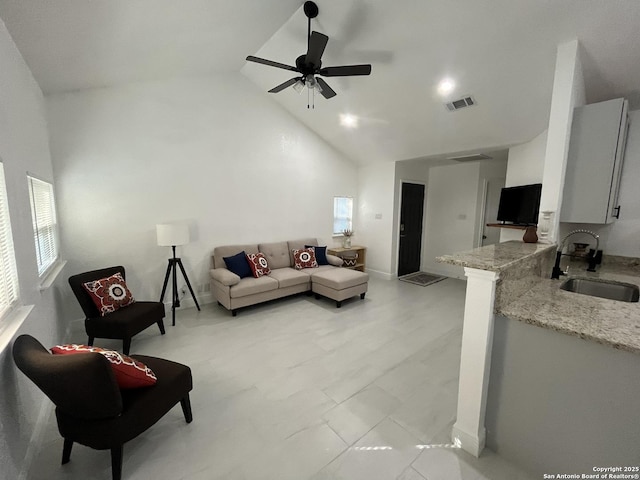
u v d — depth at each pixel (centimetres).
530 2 211
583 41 221
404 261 592
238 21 262
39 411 178
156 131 352
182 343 293
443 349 285
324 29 288
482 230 550
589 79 260
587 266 271
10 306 153
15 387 146
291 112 472
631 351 117
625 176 273
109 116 320
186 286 392
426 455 164
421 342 299
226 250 409
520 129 350
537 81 276
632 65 230
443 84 315
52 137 288
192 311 380
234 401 208
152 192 355
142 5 195
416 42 274
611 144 218
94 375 127
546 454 149
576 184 235
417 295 460
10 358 143
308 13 267
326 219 551
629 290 210
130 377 151
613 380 128
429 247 620
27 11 164
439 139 419
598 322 139
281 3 256
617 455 130
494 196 545
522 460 157
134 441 172
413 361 262
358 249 569
